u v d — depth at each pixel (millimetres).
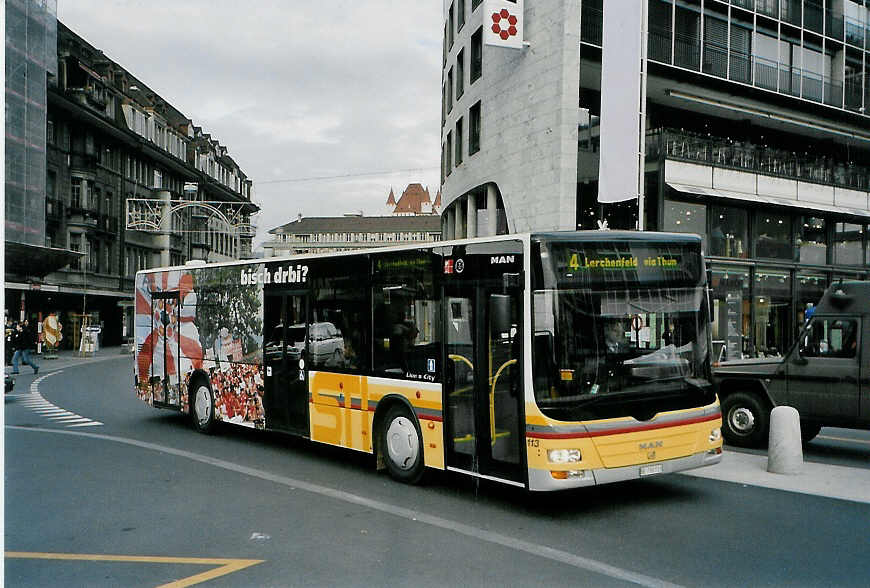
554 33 22188
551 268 7086
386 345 8953
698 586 5184
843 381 9992
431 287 8289
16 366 25375
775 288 26938
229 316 12086
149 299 14500
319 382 10031
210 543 6234
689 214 24516
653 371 7434
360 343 9359
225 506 7531
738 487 8320
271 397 11016
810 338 10398
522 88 23734
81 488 8367
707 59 25844
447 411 8023
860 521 6891
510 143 24453
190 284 13156
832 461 9930
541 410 6891
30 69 35625
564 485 6793
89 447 11180
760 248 26469
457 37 30344
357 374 9375
